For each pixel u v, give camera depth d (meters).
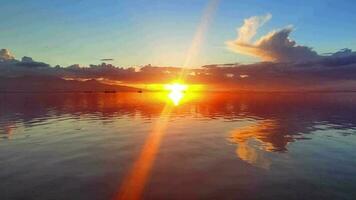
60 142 27.20
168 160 20.66
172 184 15.81
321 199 13.62
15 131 33.78
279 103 93.50
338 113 56.59
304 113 56.84
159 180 16.45
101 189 15.19
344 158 20.83
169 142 27.14
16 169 18.61
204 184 15.71
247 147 24.80
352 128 35.69
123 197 14.13
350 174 17.17
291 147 24.72
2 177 17.02
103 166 19.27
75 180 16.48
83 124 40.03
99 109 68.12
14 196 14.21
